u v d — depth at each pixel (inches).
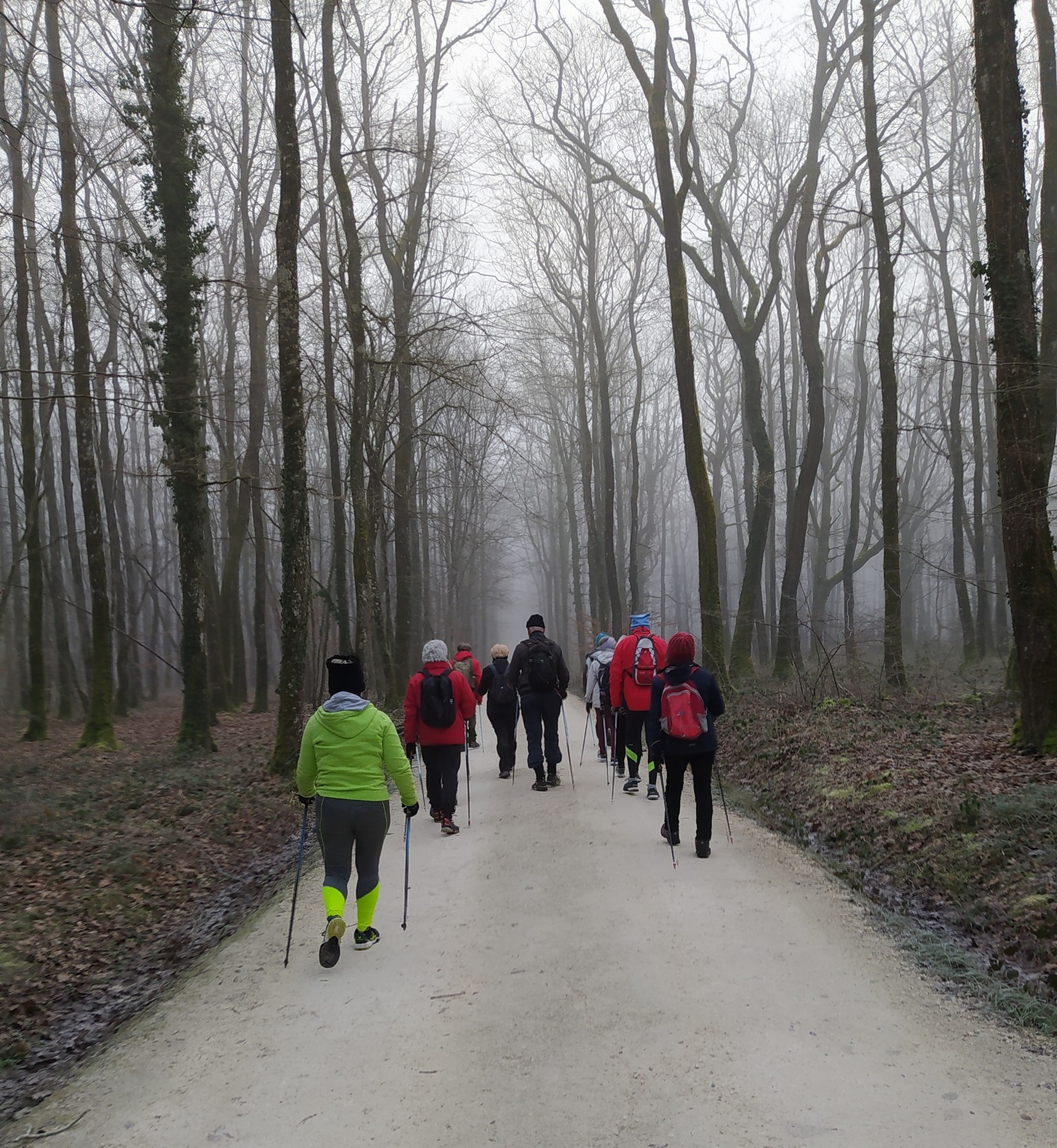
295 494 516.1
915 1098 141.9
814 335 858.1
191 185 615.5
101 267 879.7
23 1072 183.2
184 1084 162.2
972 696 565.6
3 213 422.3
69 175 653.9
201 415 637.3
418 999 192.9
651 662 409.4
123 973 242.7
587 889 266.2
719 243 908.6
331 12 683.4
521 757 583.8
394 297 869.2
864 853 296.8
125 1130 147.5
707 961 205.0
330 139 756.6
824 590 1286.9
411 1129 141.1
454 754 359.3
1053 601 356.8
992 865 249.3
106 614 722.2
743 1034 166.9
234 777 513.7
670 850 306.2
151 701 1469.0
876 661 949.8
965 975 191.8
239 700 1210.6
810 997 183.5
